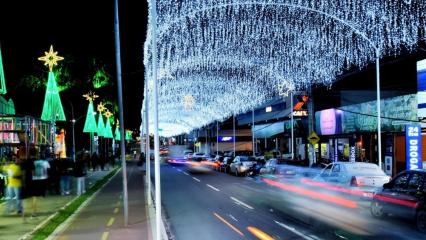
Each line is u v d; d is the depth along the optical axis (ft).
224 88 248.11
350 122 123.24
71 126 168.55
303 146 166.50
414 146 78.59
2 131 79.61
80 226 48.42
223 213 58.80
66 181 83.10
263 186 101.04
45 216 54.75
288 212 58.80
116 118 253.44
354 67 130.00
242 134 321.32
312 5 102.53
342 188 63.16
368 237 41.57
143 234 43.57
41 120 87.76
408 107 98.02
